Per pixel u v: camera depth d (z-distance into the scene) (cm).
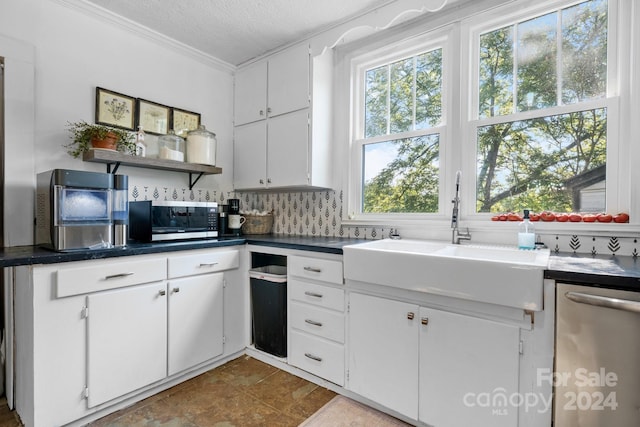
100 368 154
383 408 164
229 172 289
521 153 185
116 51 217
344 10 207
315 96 236
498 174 192
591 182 165
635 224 148
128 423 153
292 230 280
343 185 249
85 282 150
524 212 169
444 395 139
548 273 115
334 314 178
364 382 165
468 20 198
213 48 257
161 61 242
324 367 182
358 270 163
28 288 139
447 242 196
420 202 221
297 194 278
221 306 209
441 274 136
